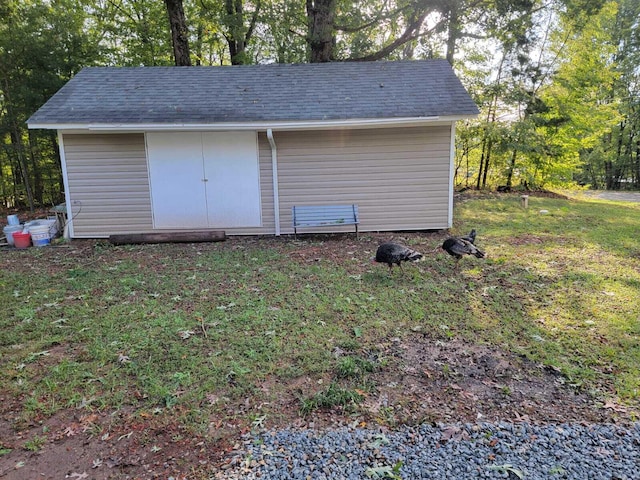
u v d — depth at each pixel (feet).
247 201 26.30
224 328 12.86
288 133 25.40
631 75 71.77
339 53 45.19
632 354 10.87
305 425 8.46
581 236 24.11
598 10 36.99
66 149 25.16
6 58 33.04
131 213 26.11
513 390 9.52
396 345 11.75
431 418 8.54
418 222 26.71
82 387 9.87
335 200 26.32
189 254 22.13
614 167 85.66
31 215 36.58
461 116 23.50
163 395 9.47
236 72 29.30
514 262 19.35
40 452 7.85
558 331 12.38
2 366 10.82
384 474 6.98
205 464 7.44
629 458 7.31
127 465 7.48
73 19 38.55
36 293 16.16
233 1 48.32
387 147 25.63
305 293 15.83
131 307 14.66
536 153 42.32
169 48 49.16
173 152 25.46
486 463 7.23
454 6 36.52
